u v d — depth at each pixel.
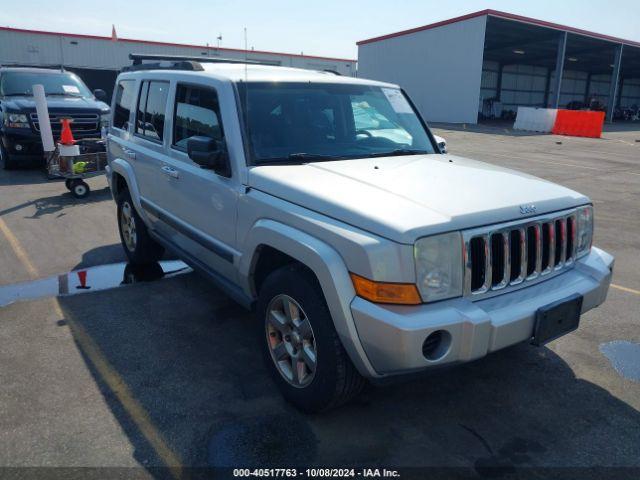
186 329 4.12
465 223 2.60
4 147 11.06
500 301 2.72
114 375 3.44
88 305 4.56
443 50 32.19
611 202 9.36
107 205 8.25
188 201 4.00
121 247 6.27
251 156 3.40
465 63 30.98
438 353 2.51
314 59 39.59
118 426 2.92
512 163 14.56
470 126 29.84
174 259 5.88
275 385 3.34
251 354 3.75
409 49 34.47
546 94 48.34
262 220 3.13
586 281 3.07
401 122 4.34
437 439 2.85
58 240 6.48
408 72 34.91
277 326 3.14
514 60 43.59
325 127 3.83
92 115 11.23
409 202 2.74
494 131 26.53
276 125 3.60
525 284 2.89
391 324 2.41
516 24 30.50
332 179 3.10
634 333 4.14
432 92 33.47
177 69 4.51
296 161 3.48
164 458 2.67
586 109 42.41
